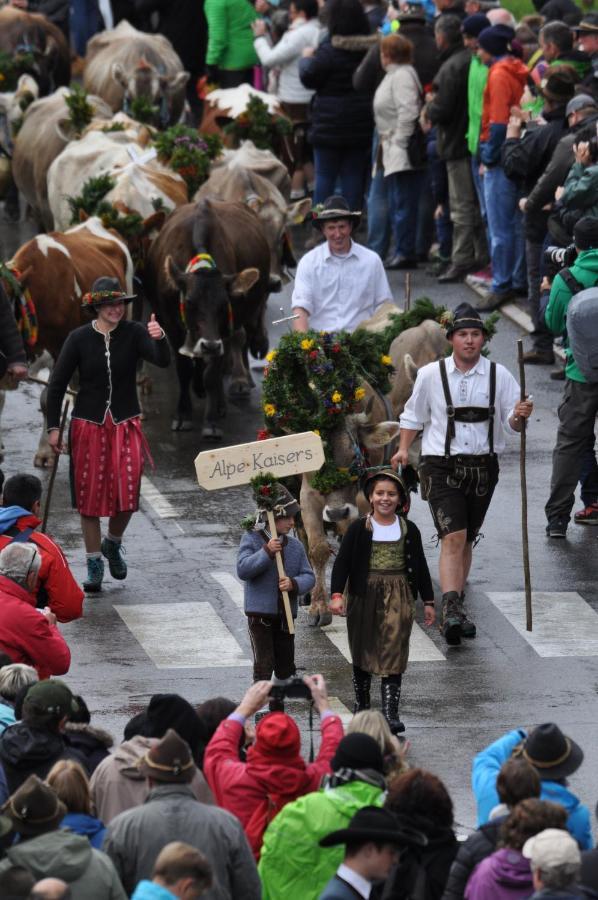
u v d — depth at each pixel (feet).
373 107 212.43
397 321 131.54
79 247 155.63
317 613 119.03
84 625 118.73
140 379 175.94
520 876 61.11
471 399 114.62
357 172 220.02
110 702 104.88
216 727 77.82
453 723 102.89
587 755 97.91
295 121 240.94
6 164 242.17
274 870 67.72
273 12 258.98
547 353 178.19
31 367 156.25
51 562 98.32
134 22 298.97
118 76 234.79
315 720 103.55
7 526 99.14
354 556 101.50
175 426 164.55
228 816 65.67
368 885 61.82
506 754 74.28
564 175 162.91
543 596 124.57
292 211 185.88
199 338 155.74
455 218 203.41
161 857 57.11
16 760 72.28
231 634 117.39
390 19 229.25
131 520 140.56
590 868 62.95
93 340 123.85
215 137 191.11
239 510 143.33
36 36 254.88
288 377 114.62
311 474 113.91
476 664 112.37
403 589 101.14
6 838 64.49
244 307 164.35
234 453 104.42
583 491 139.44
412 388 125.90
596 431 160.15
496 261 191.93
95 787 72.64
